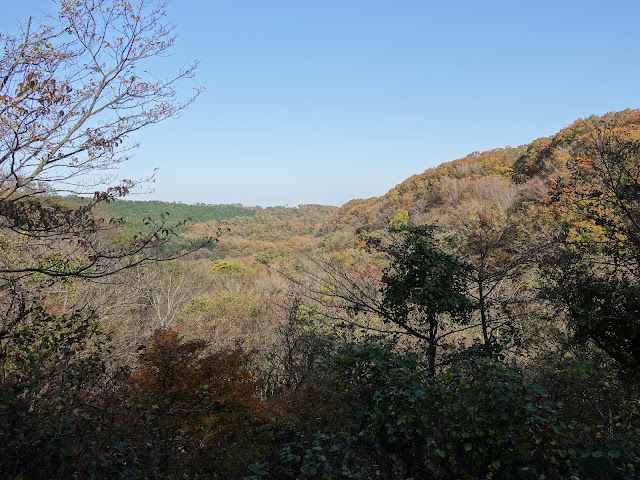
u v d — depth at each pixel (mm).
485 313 6977
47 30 5160
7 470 3404
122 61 5543
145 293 14680
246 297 19750
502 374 3732
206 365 5684
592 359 5883
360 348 6086
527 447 3330
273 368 8828
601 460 3457
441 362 6445
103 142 5484
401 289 6445
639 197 6254
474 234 7070
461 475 3691
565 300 6121
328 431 5301
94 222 5402
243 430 5340
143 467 4090
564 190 6957
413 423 3930
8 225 4789
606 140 6500
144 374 5441
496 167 43312
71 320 5234
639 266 6047
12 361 4758
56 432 3668
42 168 5234
